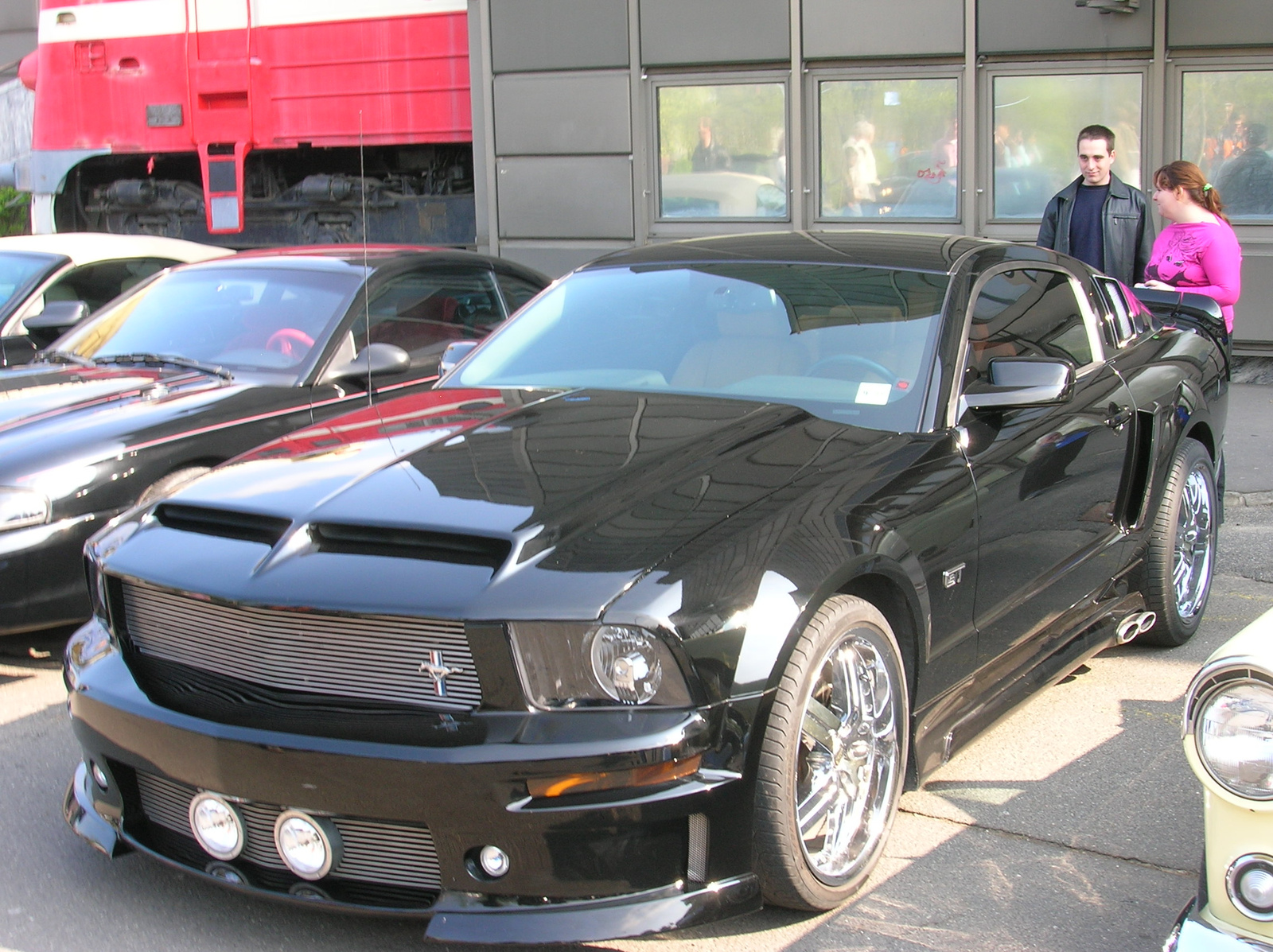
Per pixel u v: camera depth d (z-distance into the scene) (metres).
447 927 2.55
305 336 5.43
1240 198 9.02
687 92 10.12
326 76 10.82
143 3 11.23
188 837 2.89
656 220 10.35
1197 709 2.16
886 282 3.87
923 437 3.38
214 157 11.12
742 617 2.64
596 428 3.31
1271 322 9.02
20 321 6.52
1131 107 9.16
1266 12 8.66
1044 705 4.27
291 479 3.09
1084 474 3.99
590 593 2.55
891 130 9.74
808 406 3.53
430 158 11.38
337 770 2.57
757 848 2.70
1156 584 4.59
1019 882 3.10
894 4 9.47
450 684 2.58
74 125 11.65
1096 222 6.66
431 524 2.75
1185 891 3.06
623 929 2.54
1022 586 3.70
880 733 3.06
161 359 5.42
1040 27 9.19
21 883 3.13
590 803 2.50
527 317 4.27
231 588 2.73
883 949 2.81
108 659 2.99
